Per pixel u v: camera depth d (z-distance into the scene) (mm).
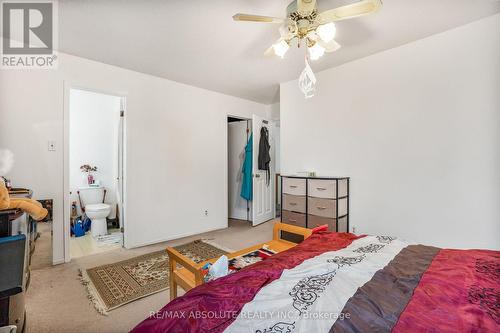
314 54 2018
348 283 1003
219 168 4172
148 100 3312
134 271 2439
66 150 2686
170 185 3533
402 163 2586
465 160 2221
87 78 2812
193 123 3809
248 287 996
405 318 798
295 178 3160
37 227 2443
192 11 1936
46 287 2127
